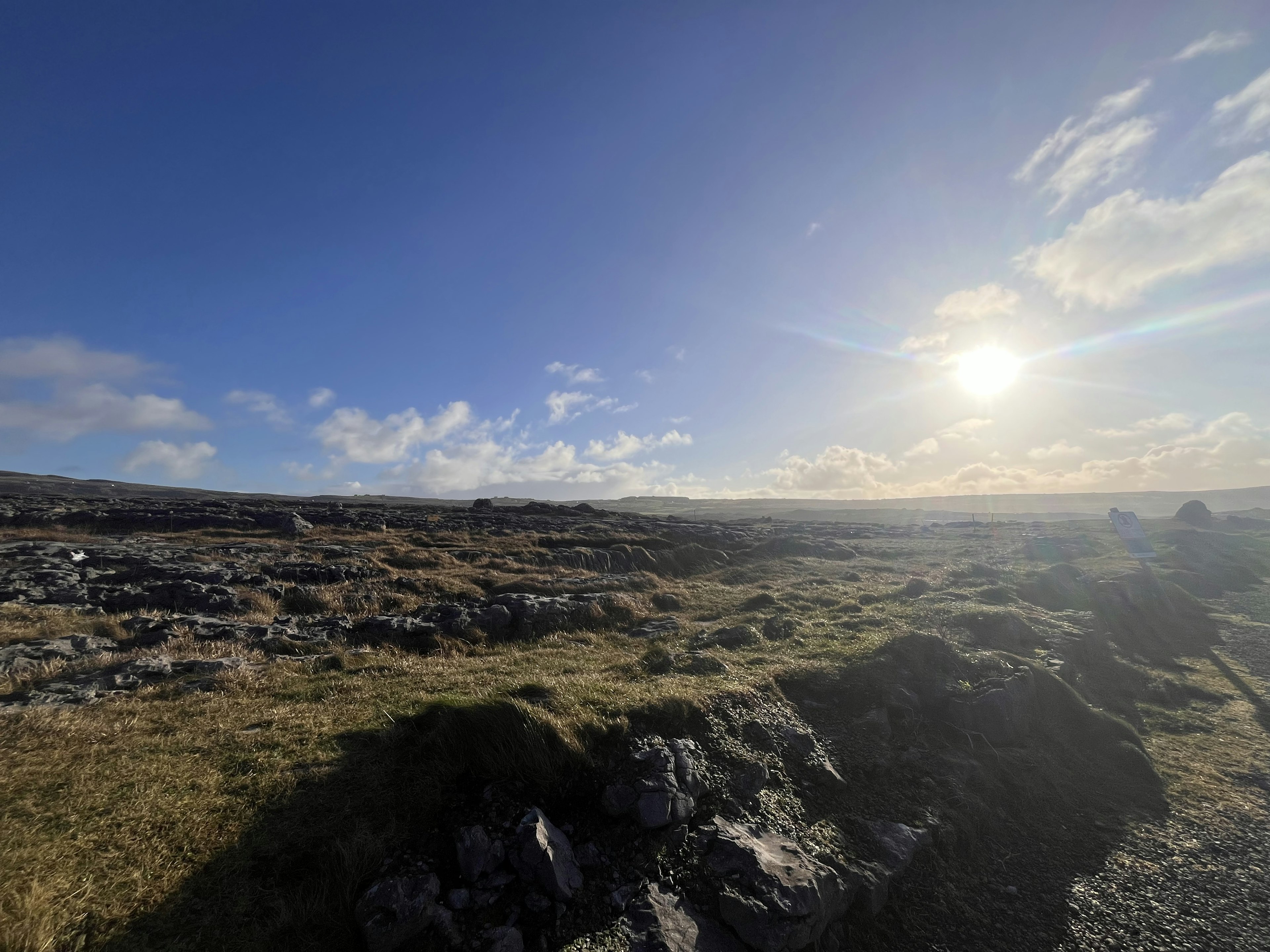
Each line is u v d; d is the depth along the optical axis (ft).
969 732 38.83
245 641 45.98
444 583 75.05
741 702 35.68
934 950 24.06
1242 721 47.78
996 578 93.40
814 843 26.73
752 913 21.33
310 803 22.40
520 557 106.22
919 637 48.14
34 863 17.65
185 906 17.57
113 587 56.24
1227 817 34.27
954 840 29.78
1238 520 203.92
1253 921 26.04
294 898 18.52
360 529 125.70
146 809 21.02
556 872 20.97
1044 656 53.11
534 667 43.37
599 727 28.68
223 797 22.29
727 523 262.06
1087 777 38.34
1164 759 41.52
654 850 23.63
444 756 25.71
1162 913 26.58
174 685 34.76
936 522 304.71
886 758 34.42
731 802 27.73
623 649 53.93
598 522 186.29
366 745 26.94
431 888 19.52
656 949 19.76
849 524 285.02
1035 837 32.09
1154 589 86.02
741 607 77.97
